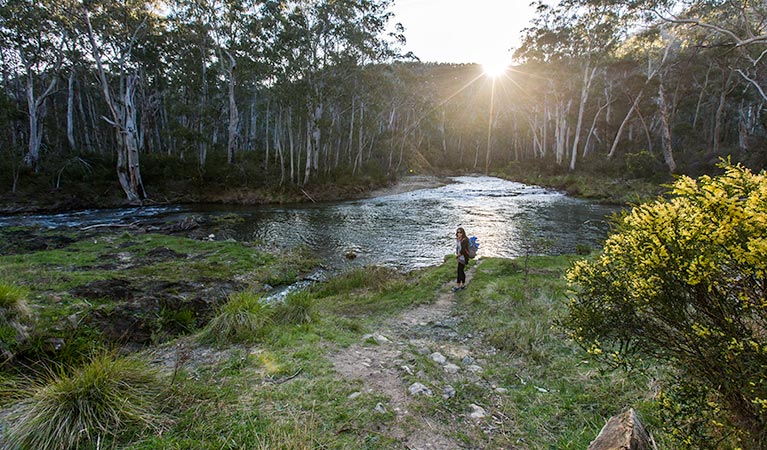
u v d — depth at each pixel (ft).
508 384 12.99
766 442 5.90
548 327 17.69
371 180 116.47
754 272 5.86
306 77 104.42
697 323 6.51
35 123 92.02
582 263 8.79
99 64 81.82
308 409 10.66
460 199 92.38
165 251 40.01
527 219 62.49
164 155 104.83
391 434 9.69
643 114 136.67
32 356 14.84
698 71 121.19
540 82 142.31
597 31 108.17
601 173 110.93
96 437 9.16
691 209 6.59
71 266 32.89
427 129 206.49
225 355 14.66
